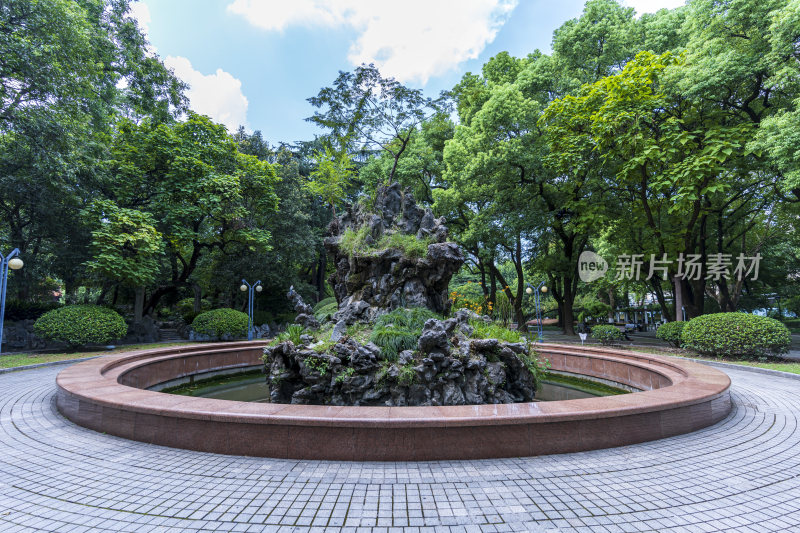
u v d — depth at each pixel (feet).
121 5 66.08
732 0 45.24
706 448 16.33
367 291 30.25
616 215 67.36
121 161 66.64
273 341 27.30
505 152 64.39
